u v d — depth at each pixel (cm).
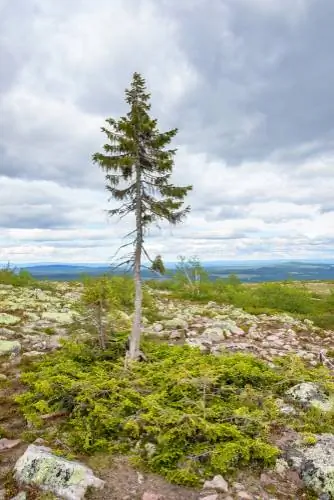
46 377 1046
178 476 660
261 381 1097
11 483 641
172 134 1290
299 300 3234
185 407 884
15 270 3884
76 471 645
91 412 850
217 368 1106
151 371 1097
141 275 1319
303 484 664
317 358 1619
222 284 4194
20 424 874
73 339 1379
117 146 1288
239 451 705
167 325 2164
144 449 760
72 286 4422
